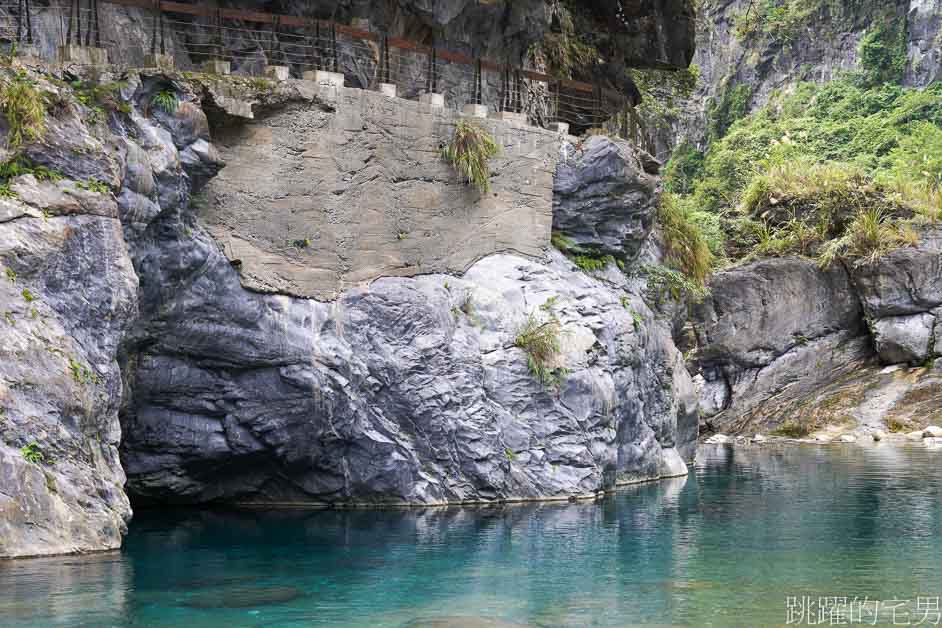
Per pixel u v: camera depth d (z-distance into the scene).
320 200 14.65
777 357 33.78
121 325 11.50
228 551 11.49
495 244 17.11
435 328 15.45
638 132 23.05
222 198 13.80
